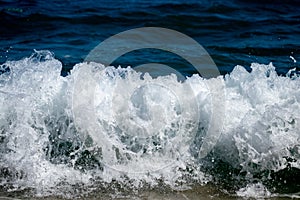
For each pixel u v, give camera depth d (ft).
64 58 27.12
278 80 16.74
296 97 16.06
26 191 14.28
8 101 16.02
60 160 15.44
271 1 40.93
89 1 39.75
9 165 15.19
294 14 38.11
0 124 15.79
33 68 16.90
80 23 34.63
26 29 33.35
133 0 39.91
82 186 14.53
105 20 35.17
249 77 16.92
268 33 33.22
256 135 15.31
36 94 16.24
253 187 14.70
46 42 30.48
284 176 15.15
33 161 15.28
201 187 14.60
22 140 15.53
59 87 16.42
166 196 14.15
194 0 40.01
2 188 14.38
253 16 37.09
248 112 15.71
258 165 15.24
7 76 16.98
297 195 14.42
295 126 15.33
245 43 30.78
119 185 14.60
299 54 28.76
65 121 15.89
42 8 37.45
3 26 33.55
